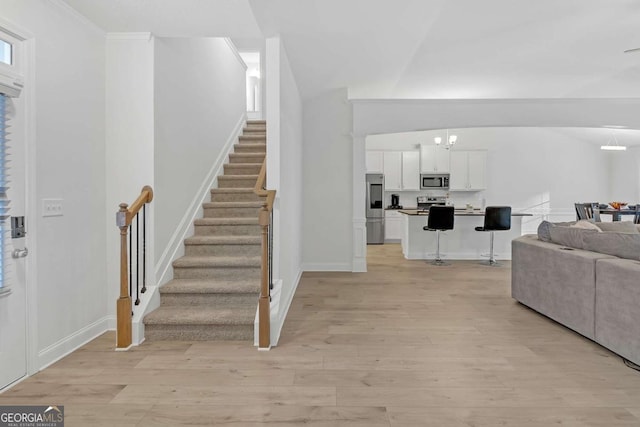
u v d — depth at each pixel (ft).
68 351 8.57
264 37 10.77
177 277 11.00
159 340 9.38
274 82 10.73
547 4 10.22
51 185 8.04
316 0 9.17
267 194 9.57
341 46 12.27
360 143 18.07
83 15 8.92
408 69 15.38
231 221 12.59
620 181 27.73
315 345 9.11
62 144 8.36
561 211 28.71
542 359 8.27
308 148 18.33
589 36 12.28
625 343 8.05
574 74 15.96
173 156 11.27
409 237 22.17
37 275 7.64
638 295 7.71
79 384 7.12
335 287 15.10
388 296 13.73
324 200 18.42
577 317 9.57
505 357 8.38
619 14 10.84
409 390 6.91
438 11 10.37
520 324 10.64
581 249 10.31
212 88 15.26
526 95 19.20
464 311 11.88
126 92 9.91
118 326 8.82
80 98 8.94
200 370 7.72
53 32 8.05
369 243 29.35
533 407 6.34
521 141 28.81
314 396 6.70
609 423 5.88
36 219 7.60
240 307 10.16
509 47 13.17
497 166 28.91
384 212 29.58
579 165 28.66
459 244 22.16
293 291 13.97
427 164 28.78
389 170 29.32
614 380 7.29
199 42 13.64
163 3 8.45
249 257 11.44
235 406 6.37
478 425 5.84
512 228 22.12
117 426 5.80
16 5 7.11
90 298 9.35
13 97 7.11
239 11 8.89
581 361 8.17
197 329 9.41
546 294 10.89
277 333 9.33
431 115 17.98
